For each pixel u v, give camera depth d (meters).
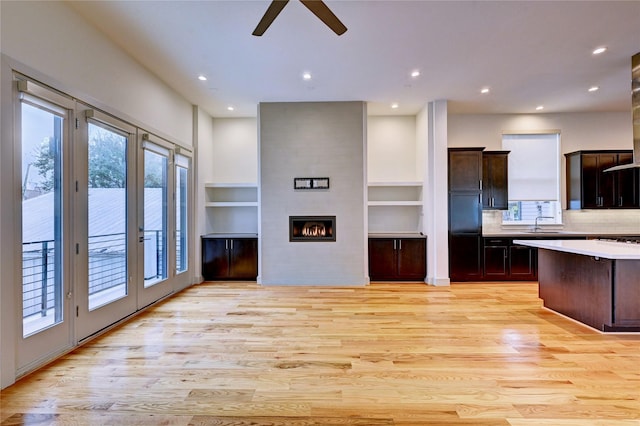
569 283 3.56
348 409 1.96
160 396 2.08
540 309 3.93
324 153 5.24
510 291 4.81
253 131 6.07
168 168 4.52
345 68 3.99
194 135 5.36
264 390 2.16
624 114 5.82
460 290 4.88
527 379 2.29
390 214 5.97
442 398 2.06
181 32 3.16
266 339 3.01
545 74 4.19
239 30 3.13
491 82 4.45
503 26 3.09
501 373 2.37
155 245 4.28
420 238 5.40
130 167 3.62
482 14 2.89
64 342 2.70
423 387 2.19
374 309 3.94
